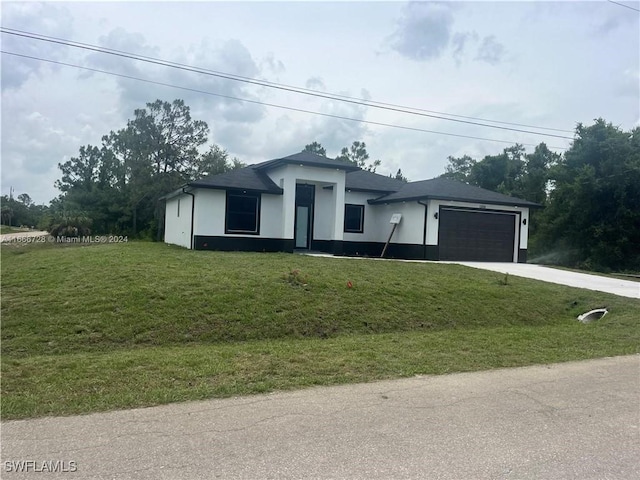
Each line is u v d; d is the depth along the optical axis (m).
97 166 47.69
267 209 19.05
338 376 5.91
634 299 12.83
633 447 4.05
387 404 4.95
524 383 5.88
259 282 10.74
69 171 47.34
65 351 7.15
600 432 4.36
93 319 8.16
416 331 9.42
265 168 20.05
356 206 22.02
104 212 43.41
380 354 7.12
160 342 7.74
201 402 4.85
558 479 3.47
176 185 40.59
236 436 4.04
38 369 5.96
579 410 4.94
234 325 8.55
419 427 4.35
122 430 4.09
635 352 7.85
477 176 47.44
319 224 20.86
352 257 18.50
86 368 6.00
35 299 8.99
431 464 3.64
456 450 3.90
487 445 4.01
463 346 7.92
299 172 18.80
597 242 28.22
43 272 11.48
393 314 10.03
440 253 19.55
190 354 6.86
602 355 7.56
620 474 3.56
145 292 9.43
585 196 28.75
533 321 11.02
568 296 13.22
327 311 9.61
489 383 5.84
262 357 6.74
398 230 20.91
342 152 55.38
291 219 18.80
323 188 20.94
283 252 18.33
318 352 7.14
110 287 9.70
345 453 3.78
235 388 5.30
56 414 4.41
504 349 7.80
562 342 8.52
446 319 10.26
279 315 9.12
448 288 12.35
